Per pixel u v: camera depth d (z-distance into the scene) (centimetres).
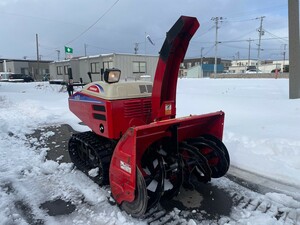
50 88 2208
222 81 2378
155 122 303
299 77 948
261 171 414
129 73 2227
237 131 586
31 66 5966
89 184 386
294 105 844
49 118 857
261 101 976
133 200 284
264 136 540
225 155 368
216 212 314
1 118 866
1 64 6475
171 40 302
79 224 295
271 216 303
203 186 375
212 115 351
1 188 377
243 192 357
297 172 404
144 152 327
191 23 305
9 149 546
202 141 361
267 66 7719
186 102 1029
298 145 483
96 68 2377
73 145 454
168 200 338
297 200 335
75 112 425
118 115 337
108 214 312
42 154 512
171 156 327
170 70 331
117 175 302
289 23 941
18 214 312
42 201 344
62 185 385
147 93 367
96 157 394
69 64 2627
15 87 2452
